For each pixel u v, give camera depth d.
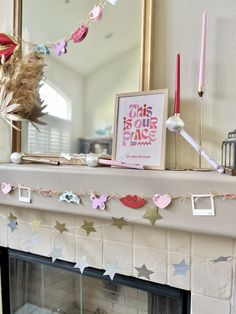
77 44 1.20
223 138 0.84
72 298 1.23
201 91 0.82
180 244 0.84
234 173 0.69
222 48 0.84
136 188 0.78
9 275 1.25
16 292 1.29
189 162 0.88
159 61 0.92
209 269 0.80
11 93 1.00
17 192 1.01
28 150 1.22
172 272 0.86
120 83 1.13
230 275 0.78
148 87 0.93
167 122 0.82
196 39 0.87
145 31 0.93
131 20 1.03
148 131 0.89
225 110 0.84
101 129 1.21
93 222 0.97
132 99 0.93
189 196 0.72
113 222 0.83
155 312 0.99
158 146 0.87
